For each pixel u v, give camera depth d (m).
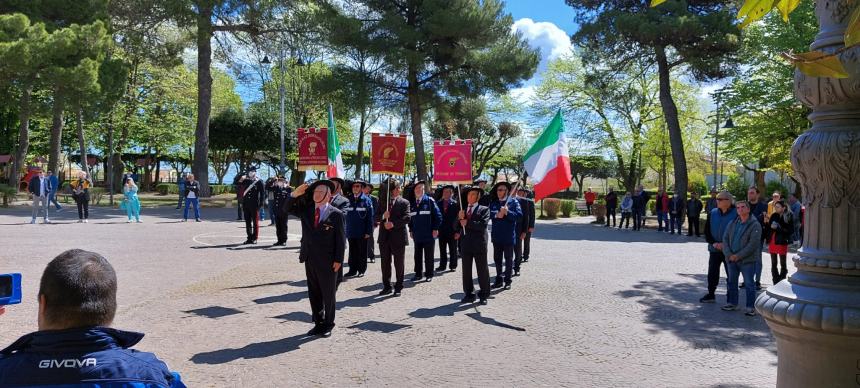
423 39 29.20
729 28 24.89
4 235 15.46
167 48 31.62
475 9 28.59
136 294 8.93
